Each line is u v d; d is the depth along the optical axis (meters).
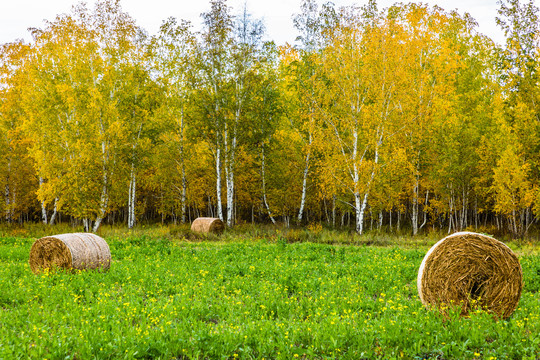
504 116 28.55
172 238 23.64
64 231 27.73
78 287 10.20
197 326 7.29
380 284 10.80
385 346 6.33
